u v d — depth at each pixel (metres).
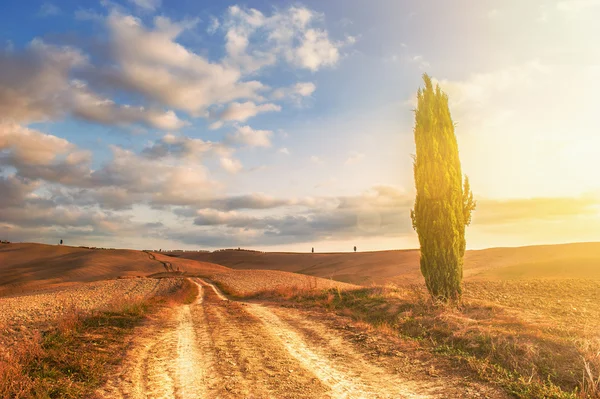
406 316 16.31
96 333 14.87
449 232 20.28
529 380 8.09
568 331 11.17
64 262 113.69
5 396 7.98
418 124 21.81
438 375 9.12
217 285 55.78
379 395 7.98
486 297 20.11
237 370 10.07
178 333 15.81
